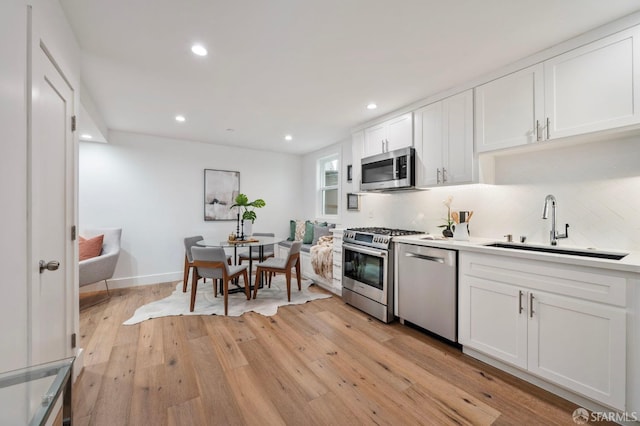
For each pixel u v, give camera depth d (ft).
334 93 9.10
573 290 5.36
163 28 5.85
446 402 5.51
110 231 12.60
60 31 5.15
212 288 13.46
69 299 5.85
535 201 7.68
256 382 6.12
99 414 5.13
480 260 6.89
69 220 5.82
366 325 9.18
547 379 5.72
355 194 14.25
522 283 6.09
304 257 15.06
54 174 5.10
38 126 4.20
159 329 8.80
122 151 13.65
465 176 8.27
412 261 8.66
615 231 6.35
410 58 7.00
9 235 3.47
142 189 14.11
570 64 6.15
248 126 12.75
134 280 13.85
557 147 7.14
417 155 9.71
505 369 6.55
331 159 17.25
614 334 4.88
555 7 5.17
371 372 6.51
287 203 18.74
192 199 15.42
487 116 7.72
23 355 3.82
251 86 8.61
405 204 11.59
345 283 11.28
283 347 7.69
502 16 5.44
